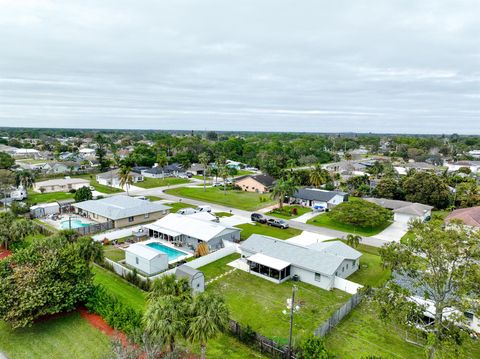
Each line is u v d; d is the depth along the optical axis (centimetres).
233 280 3453
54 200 7294
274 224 5484
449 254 1859
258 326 2639
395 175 9862
